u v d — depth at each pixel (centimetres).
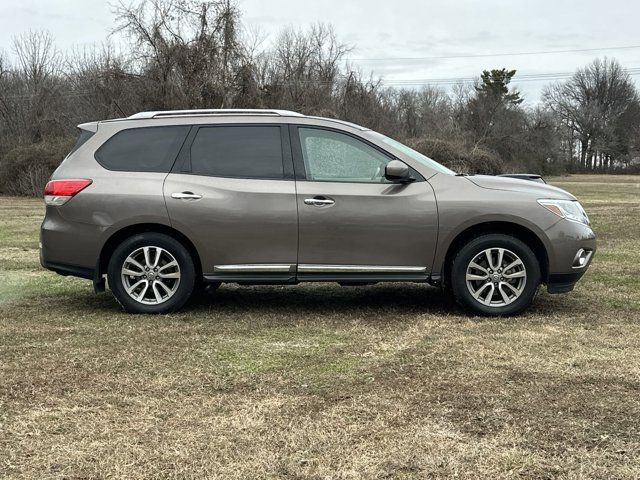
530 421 328
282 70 3678
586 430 316
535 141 7019
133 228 560
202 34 2988
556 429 318
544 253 548
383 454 292
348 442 305
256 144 559
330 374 402
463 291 549
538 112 7712
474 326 521
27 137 3697
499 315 550
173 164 559
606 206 2062
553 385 379
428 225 540
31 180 3025
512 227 550
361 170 551
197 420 331
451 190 544
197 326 525
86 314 569
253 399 360
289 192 543
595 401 354
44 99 3741
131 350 455
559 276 546
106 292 681
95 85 3228
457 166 3909
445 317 555
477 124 6512
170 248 556
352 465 282
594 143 9112
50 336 492
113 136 571
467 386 378
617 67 9250
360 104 3891
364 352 449
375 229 540
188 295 562
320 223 540
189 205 545
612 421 327
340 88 3888
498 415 335
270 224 542
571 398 358
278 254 546
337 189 543
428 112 5409
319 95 3678
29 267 858
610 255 941
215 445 302
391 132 3994
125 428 322
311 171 551
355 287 712
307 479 271
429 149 3950
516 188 552
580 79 9375
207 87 2978
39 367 416
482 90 7712
